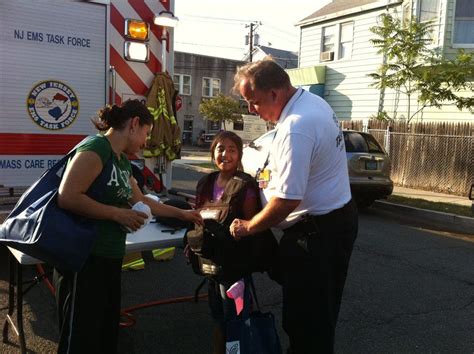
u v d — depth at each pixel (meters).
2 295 4.29
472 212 9.27
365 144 9.51
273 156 2.40
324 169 2.38
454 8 14.24
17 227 2.35
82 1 4.51
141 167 4.93
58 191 2.36
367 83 17.20
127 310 3.87
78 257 2.32
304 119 2.29
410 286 5.01
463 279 5.29
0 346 3.41
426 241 7.16
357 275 5.32
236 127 29.31
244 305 2.71
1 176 4.29
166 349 3.50
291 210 2.30
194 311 4.17
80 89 4.58
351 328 3.95
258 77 2.37
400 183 13.59
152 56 4.98
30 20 4.27
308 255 2.41
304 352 2.50
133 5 4.80
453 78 12.52
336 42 18.47
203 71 41.53
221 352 2.93
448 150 12.31
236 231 2.52
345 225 2.46
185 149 35.59
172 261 5.50
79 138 4.62
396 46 13.51
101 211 2.39
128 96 4.88
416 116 15.38
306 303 2.44
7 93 4.24
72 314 2.46
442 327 4.01
